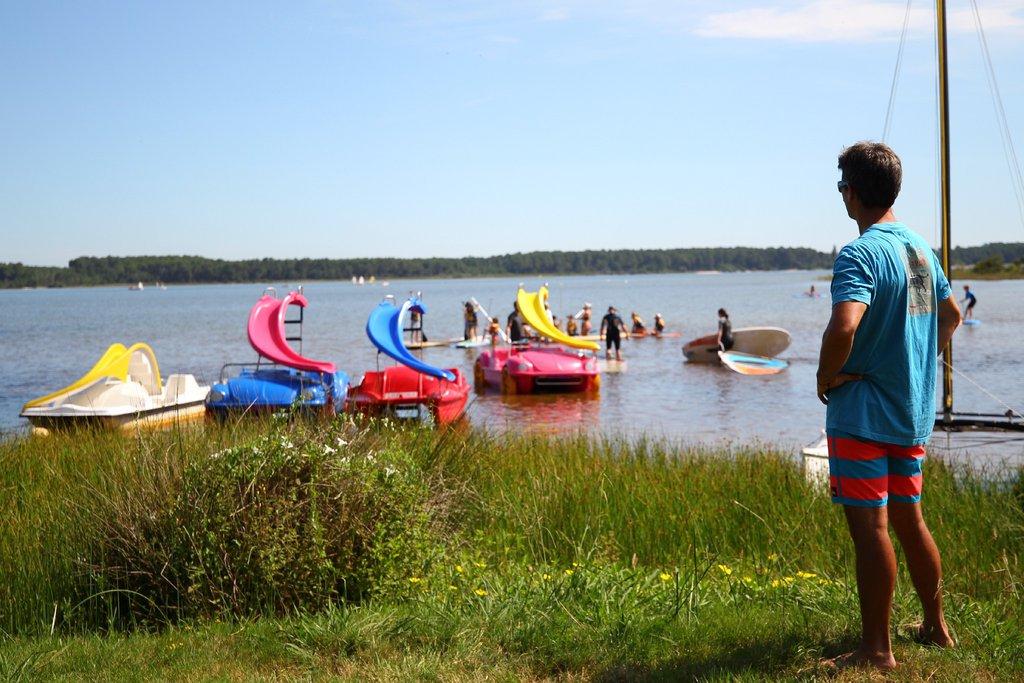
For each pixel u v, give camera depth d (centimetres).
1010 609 514
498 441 1096
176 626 523
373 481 557
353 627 463
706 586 538
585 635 450
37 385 2669
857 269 385
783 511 789
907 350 390
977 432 1370
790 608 488
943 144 1366
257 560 524
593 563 614
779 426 1739
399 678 411
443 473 785
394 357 1675
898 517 411
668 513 770
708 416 1892
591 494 808
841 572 635
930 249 414
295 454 555
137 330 5634
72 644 488
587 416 1916
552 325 2597
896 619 453
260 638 472
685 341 4081
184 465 596
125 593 552
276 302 1861
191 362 3325
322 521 541
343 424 680
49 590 558
